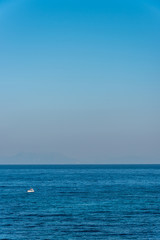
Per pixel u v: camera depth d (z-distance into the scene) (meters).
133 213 61.16
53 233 48.22
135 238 45.84
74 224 53.09
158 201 75.62
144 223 53.62
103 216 58.62
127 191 98.31
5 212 62.62
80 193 93.25
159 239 45.44
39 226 51.97
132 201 75.75
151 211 63.00
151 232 48.62
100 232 48.66
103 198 81.50
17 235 47.28
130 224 53.03
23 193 94.62
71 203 73.25
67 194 90.94
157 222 54.31
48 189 106.69
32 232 48.72
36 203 73.75
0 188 111.31
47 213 61.50
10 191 100.62
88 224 53.03
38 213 61.53
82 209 65.44
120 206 68.75
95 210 64.19
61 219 56.44
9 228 50.84
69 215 59.59
